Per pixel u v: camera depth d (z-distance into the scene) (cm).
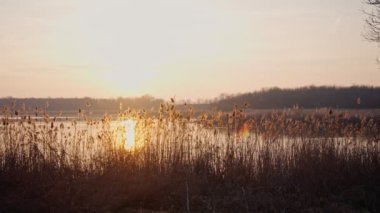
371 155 1508
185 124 1548
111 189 1261
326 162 1457
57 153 1434
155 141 1504
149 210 1206
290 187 1370
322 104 5934
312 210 1188
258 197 1242
